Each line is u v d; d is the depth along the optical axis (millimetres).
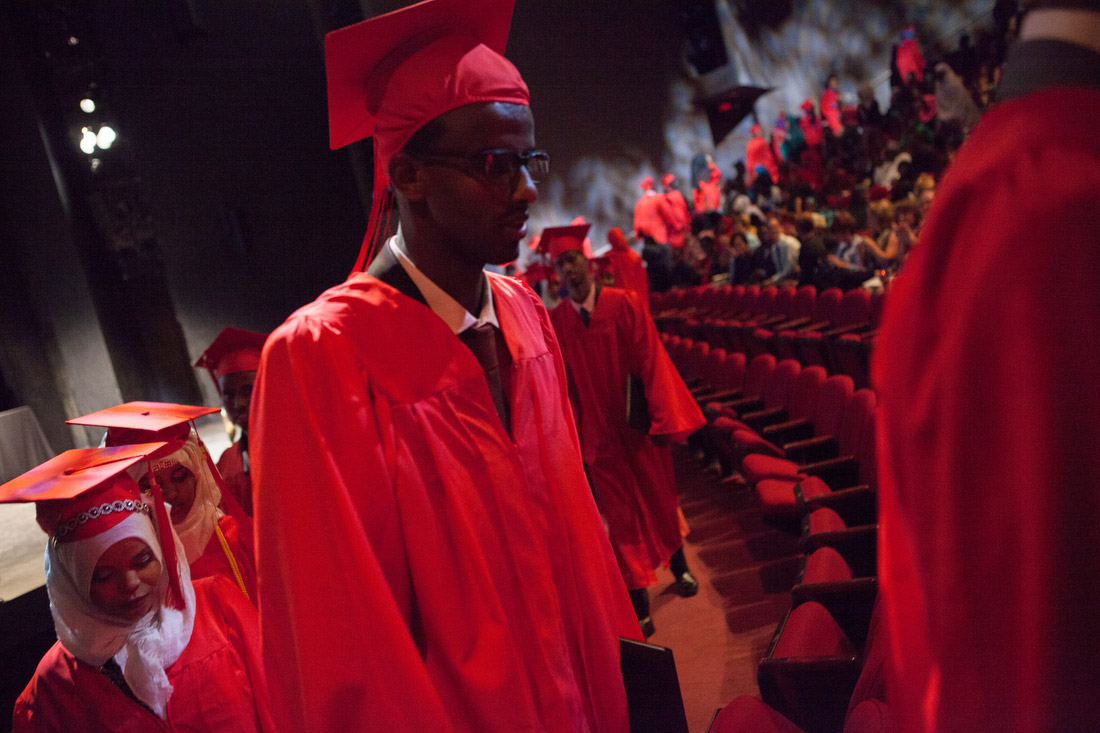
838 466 3342
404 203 1041
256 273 11305
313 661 909
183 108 10727
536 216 13312
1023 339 377
